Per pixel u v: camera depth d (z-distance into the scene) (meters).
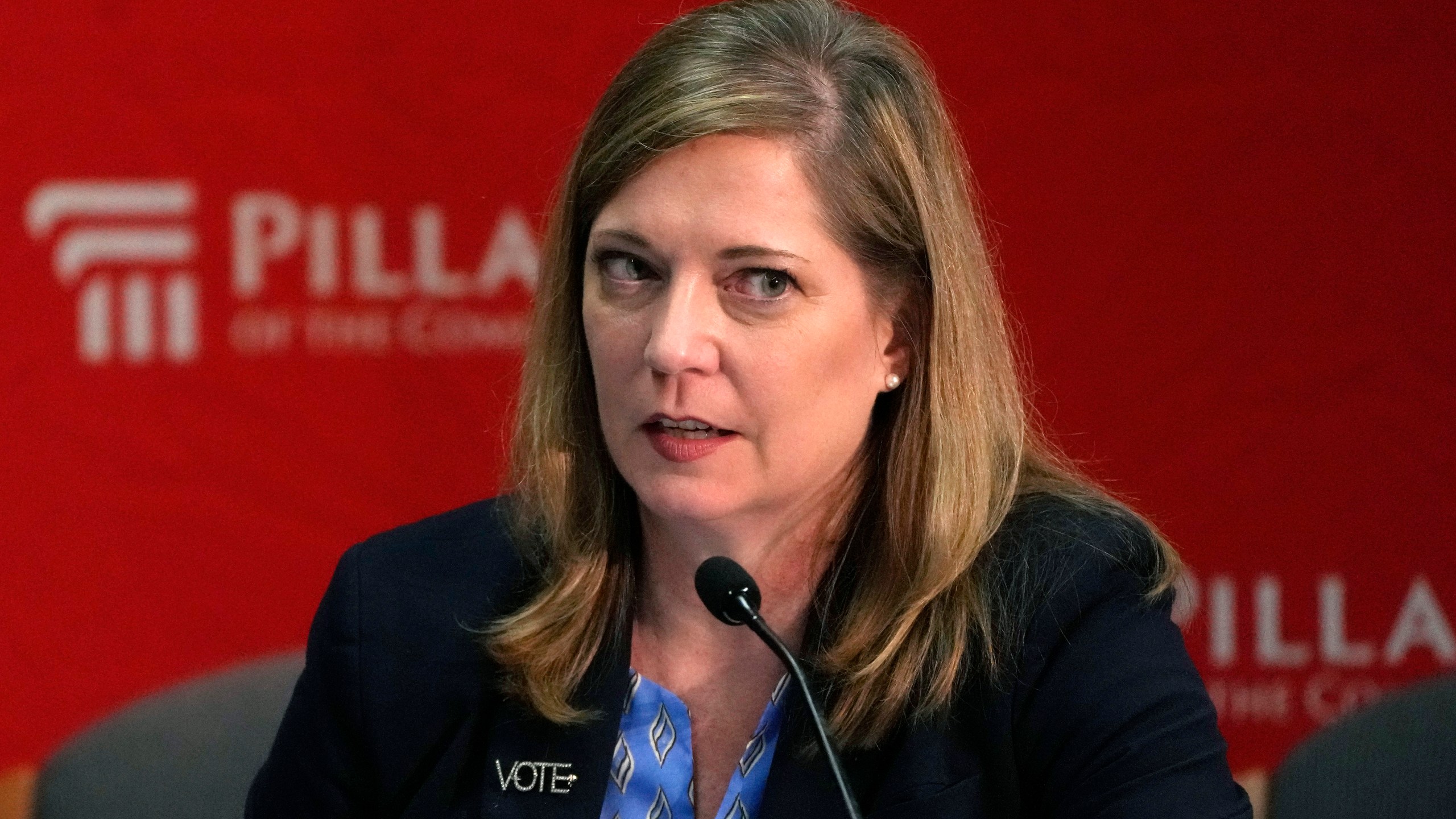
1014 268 10.55
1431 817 6.88
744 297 4.97
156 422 10.92
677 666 5.60
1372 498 10.58
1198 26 10.41
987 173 10.52
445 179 10.77
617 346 5.08
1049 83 10.49
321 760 5.66
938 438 5.41
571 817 5.34
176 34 10.65
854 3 10.43
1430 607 10.62
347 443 10.96
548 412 5.75
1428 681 7.11
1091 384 10.59
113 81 10.66
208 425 10.95
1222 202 10.49
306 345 10.88
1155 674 5.08
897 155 5.13
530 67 10.70
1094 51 10.48
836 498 5.53
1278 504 10.62
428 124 10.74
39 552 10.95
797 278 4.95
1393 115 10.30
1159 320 10.57
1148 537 5.59
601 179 5.10
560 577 5.65
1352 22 10.29
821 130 4.98
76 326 10.83
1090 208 10.53
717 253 4.91
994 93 10.50
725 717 5.50
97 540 10.98
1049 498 5.74
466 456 10.94
